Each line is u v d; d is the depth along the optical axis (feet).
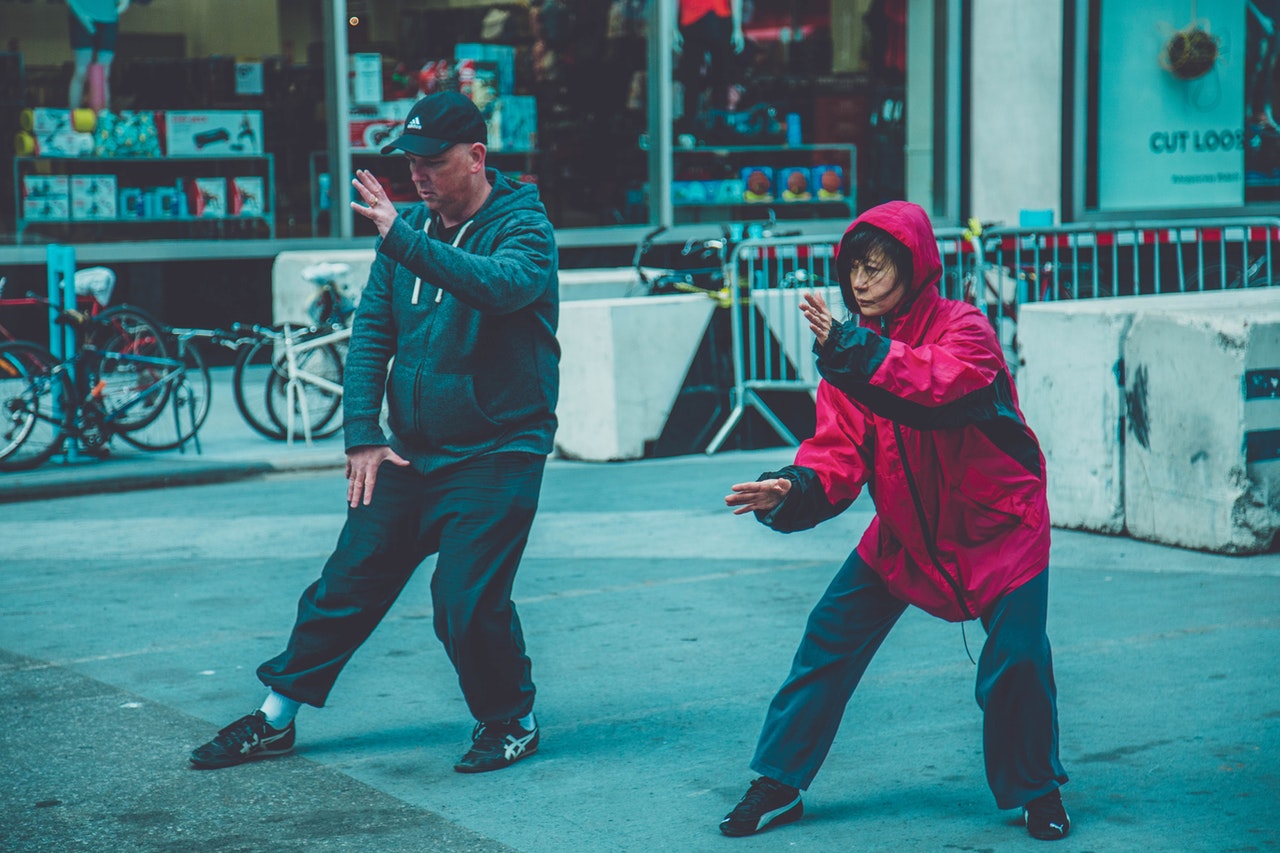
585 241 67.41
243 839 17.80
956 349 16.05
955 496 16.69
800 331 46.42
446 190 19.40
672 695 22.91
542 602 28.48
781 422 46.55
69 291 43.21
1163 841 17.19
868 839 17.48
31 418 41.73
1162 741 20.33
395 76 64.85
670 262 69.41
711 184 69.97
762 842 17.49
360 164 64.69
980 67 71.92
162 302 61.77
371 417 19.72
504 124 66.23
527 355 19.57
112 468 42.22
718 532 34.22
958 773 19.47
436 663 24.89
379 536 19.90
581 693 23.08
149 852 17.47
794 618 27.04
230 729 20.35
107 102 60.70
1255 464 30.63
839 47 71.56
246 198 62.90
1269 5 76.28
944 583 17.07
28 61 59.36
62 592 29.99
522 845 17.51
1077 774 19.25
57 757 20.70
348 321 48.83
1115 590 28.30
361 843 17.63
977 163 72.43
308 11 63.36
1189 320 30.89
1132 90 74.43
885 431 16.53
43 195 59.88
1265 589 28.17
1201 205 76.18
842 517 35.81
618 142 68.33
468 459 19.42
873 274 16.35
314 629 20.12
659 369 44.27
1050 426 33.65
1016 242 48.24
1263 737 20.40
